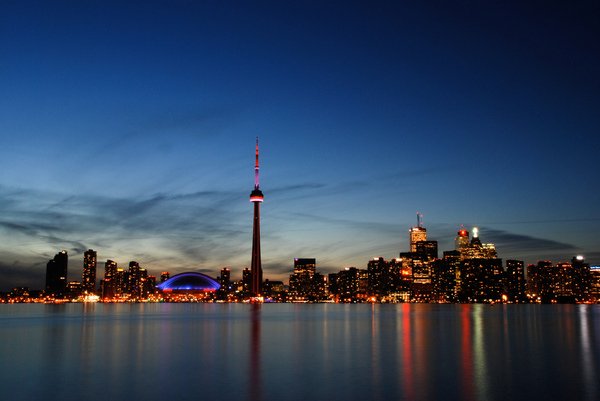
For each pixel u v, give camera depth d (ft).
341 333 418.31
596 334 405.18
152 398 156.04
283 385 176.04
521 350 283.59
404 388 170.09
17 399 155.33
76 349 289.12
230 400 153.17
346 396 158.10
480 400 152.05
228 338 365.61
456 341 341.62
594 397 155.74
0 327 501.97
